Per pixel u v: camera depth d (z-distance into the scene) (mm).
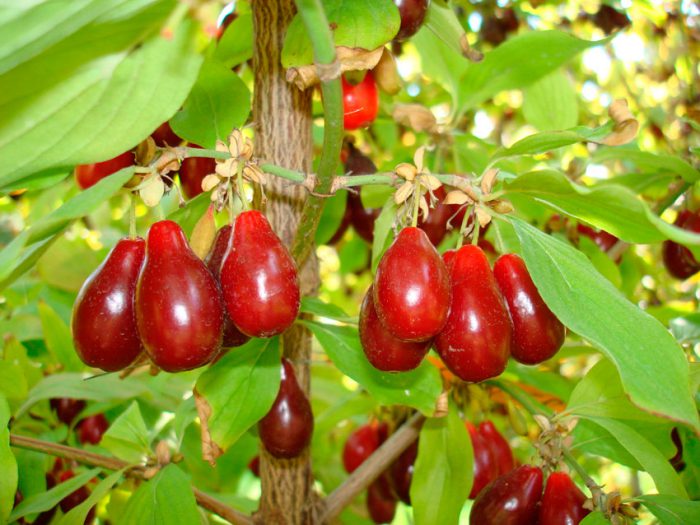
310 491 200
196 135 161
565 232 239
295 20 142
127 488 217
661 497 149
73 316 130
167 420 254
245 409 163
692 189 222
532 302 136
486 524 159
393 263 129
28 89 110
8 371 198
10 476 150
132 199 133
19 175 118
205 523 188
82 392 219
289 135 182
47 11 93
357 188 211
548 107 247
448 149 244
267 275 125
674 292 356
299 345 195
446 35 186
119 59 111
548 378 233
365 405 276
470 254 136
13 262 102
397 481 222
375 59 136
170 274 122
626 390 113
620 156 217
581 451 189
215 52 195
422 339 128
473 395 214
